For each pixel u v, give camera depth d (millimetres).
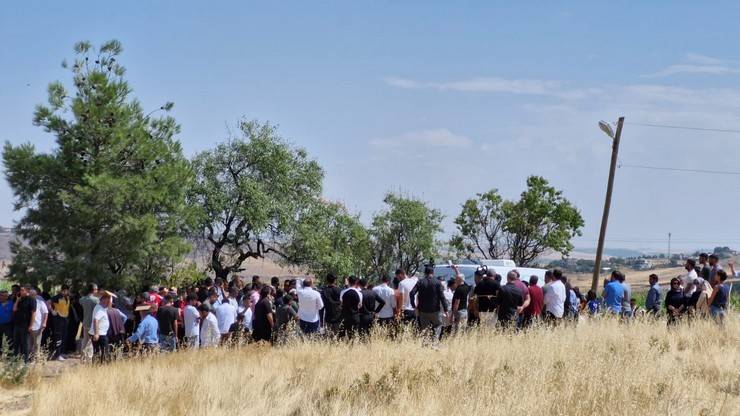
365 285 19516
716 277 19078
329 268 41312
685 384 12203
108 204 26875
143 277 28156
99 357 18562
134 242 27234
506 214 53688
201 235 39188
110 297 19547
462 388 12141
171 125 29922
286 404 12344
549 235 52031
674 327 18578
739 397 12250
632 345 15695
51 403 12984
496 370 12672
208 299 20328
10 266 26922
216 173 39781
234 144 40406
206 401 12547
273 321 19984
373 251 51656
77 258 26594
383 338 17047
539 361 13906
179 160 29625
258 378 13898
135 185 27234
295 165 41375
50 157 27516
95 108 27547
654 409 10758
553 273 19578
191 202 38688
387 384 12516
